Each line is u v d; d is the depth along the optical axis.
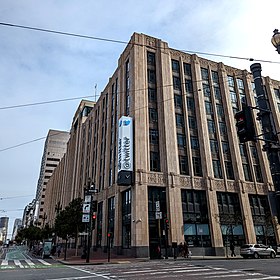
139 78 37.56
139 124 35.16
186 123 38.78
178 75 41.47
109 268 18.61
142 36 40.41
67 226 35.81
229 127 42.06
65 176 79.25
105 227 39.66
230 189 38.25
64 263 24.23
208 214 35.41
